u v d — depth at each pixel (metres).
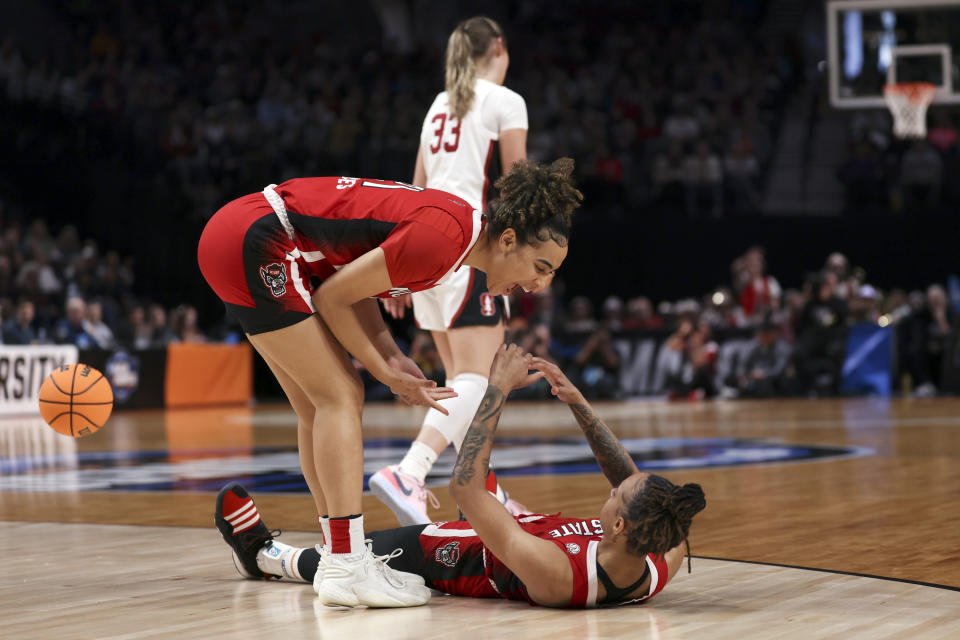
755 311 16.55
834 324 16.14
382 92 21.50
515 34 26.83
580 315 17.30
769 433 9.63
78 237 19.34
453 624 2.84
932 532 4.27
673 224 18.11
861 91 16.88
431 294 4.59
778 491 5.62
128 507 5.50
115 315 16.66
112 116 20.41
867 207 18.69
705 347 16.25
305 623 2.89
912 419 10.94
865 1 16.77
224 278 3.18
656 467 6.87
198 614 3.03
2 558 4.04
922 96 16.64
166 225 19.14
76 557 4.05
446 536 3.26
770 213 18.08
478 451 3.01
